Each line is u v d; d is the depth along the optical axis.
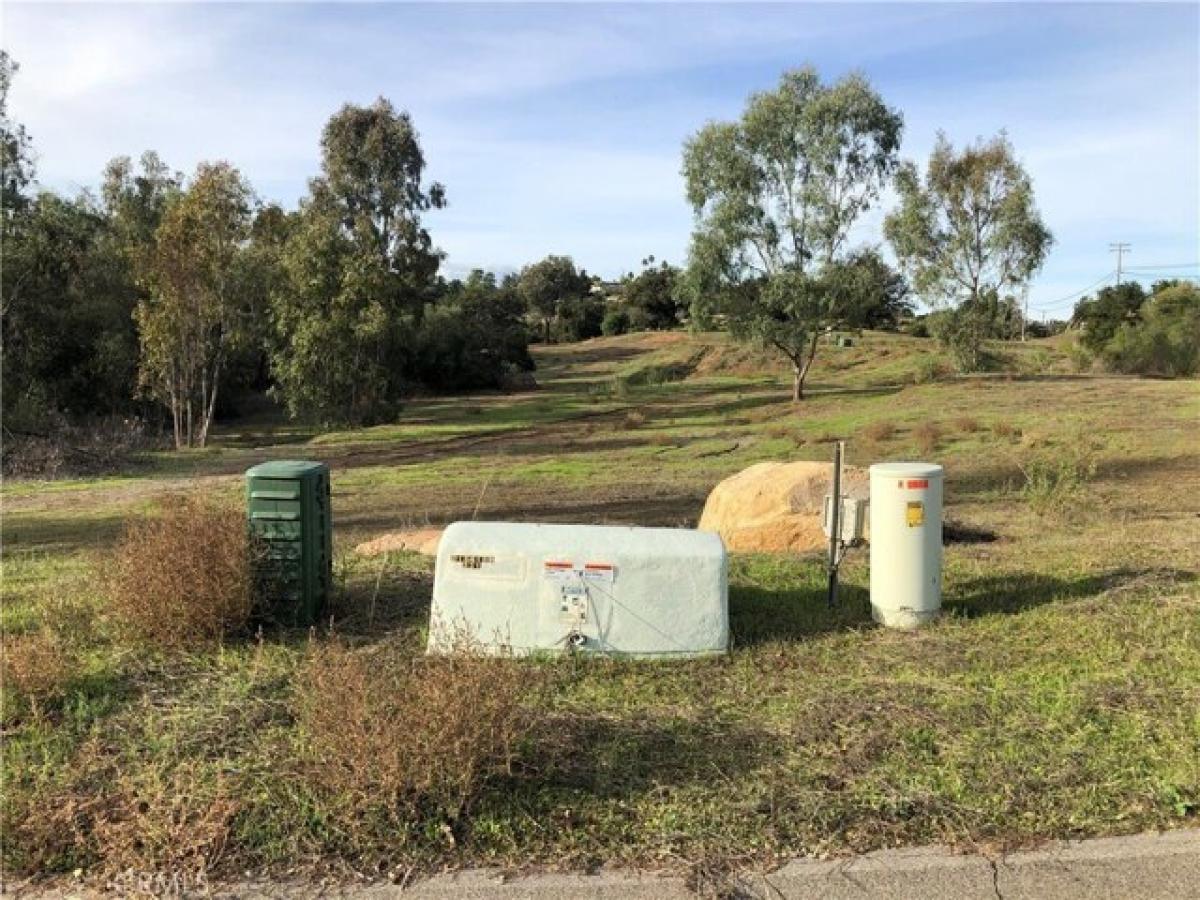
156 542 5.70
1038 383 36.53
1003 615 6.30
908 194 41.62
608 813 3.71
